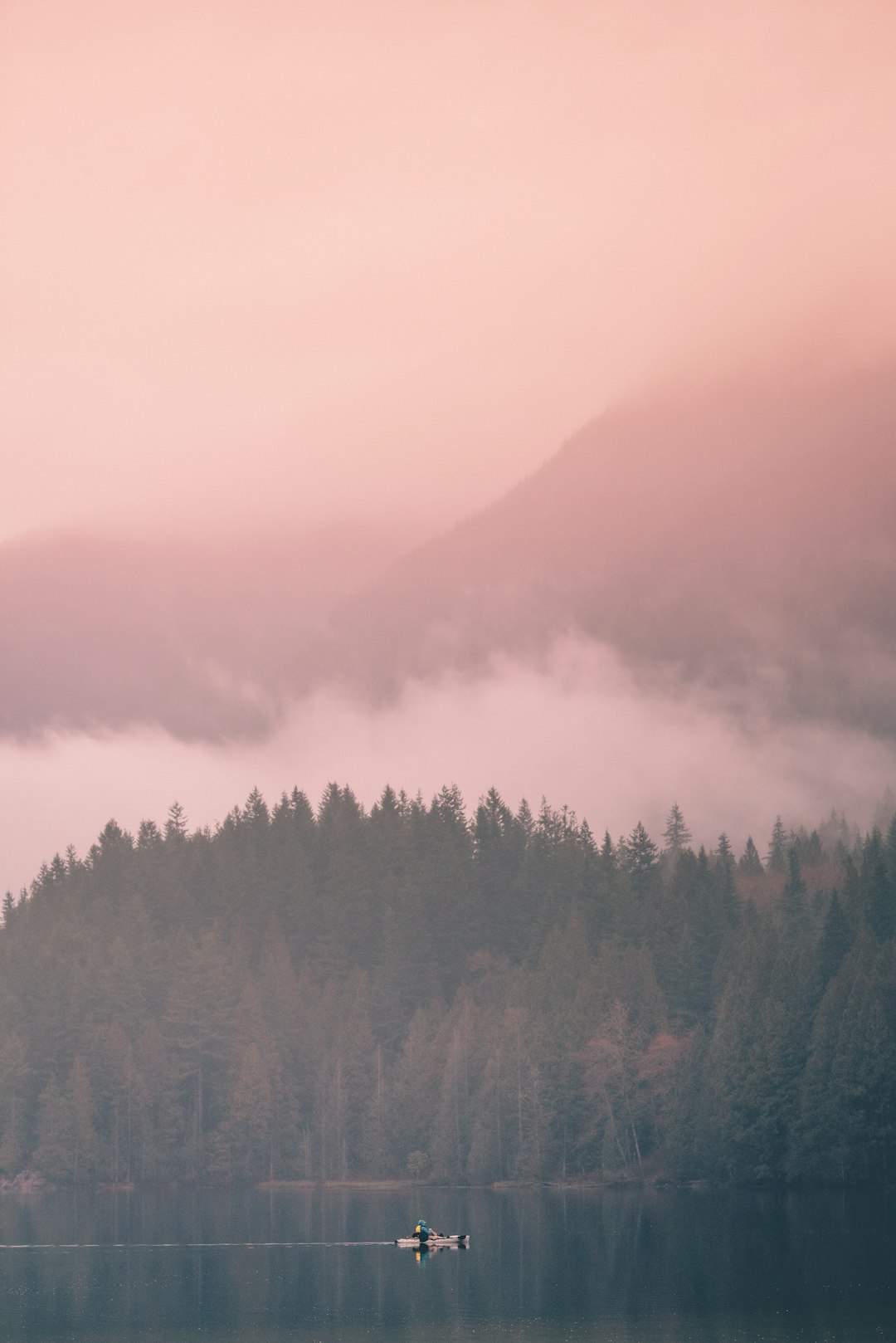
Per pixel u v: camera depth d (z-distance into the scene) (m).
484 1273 122.56
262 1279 121.88
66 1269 129.50
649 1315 101.69
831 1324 97.00
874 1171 173.00
